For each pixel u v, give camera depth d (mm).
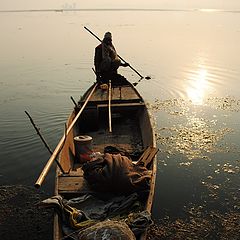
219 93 15477
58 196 5328
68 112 12969
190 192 7758
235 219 6844
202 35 42781
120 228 4422
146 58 25031
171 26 62969
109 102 10219
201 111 13008
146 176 5902
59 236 4801
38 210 7152
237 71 19891
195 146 9992
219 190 7824
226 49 29297
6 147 10023
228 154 9484
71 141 8398
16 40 39406
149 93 15727
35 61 24328
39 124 11797
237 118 12211
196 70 20406
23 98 14883
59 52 29078
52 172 8578
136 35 43281
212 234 6469
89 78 18688
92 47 32531
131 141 9219
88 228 4516
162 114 12719
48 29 57656
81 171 6617
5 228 6656
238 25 66312
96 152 7840
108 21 85125
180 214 7016
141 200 5770
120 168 5852
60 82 17781
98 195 5812
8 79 18531
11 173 8641
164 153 9570
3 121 12102
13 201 7461
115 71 13172
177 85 17031
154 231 6531
